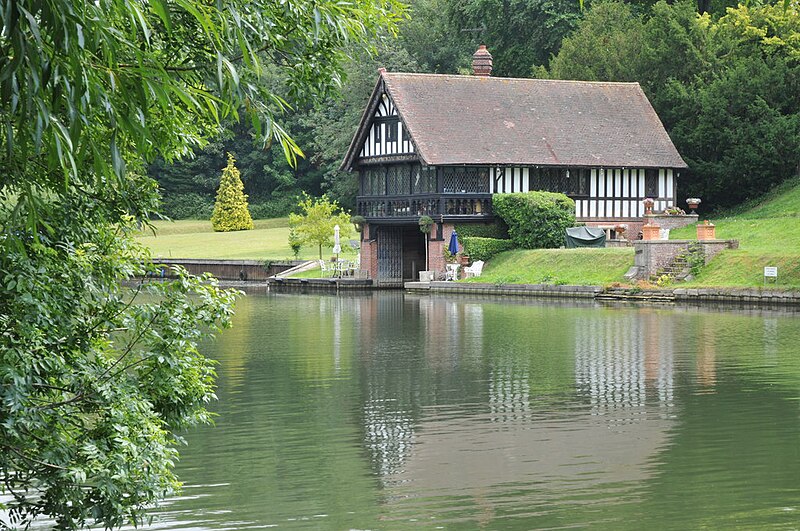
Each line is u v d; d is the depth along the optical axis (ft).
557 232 181.88
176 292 45.83
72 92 30.68
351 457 60.49
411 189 189.88
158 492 42.39
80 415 45.93
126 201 45.11
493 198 185.68
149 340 44.80
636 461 58.75
